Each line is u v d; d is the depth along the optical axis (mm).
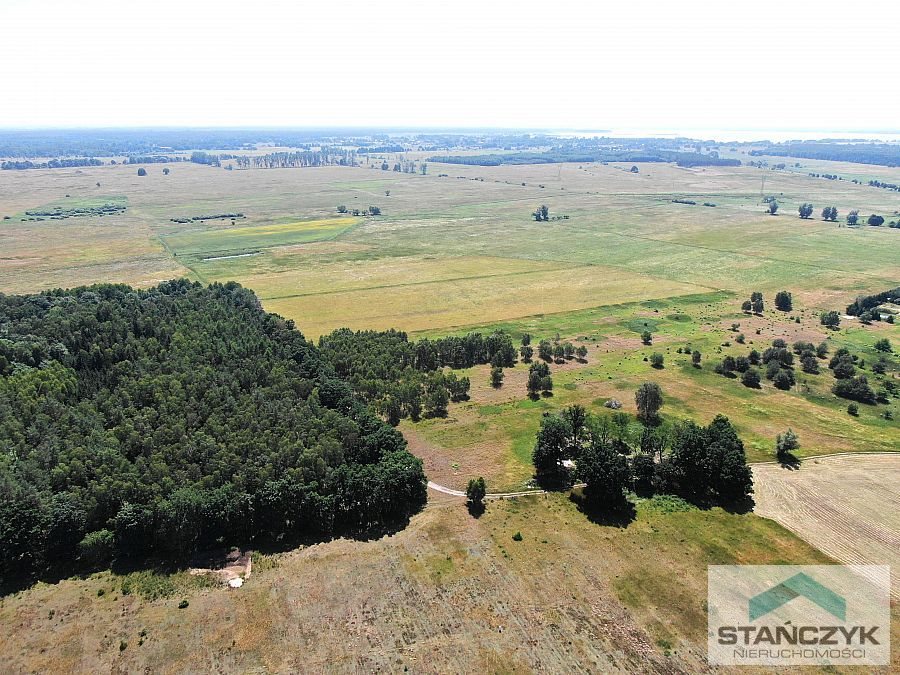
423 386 130000
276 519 82312
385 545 80250
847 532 83438
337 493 84688
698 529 83938
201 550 79750
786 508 89000
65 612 68500
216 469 88188
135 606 69438
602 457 88625
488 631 65812
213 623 66938
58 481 83562
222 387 110062
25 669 61062
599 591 71688
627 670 61094
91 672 60781
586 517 86500
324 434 97250
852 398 126812
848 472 98375
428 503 90062
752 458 102375
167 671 60938
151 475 85438
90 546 75188
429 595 71062
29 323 128000
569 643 64250
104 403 102250
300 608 69062
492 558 77438
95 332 126688
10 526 73688
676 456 94062
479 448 106562
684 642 64375
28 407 97125
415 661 62031
